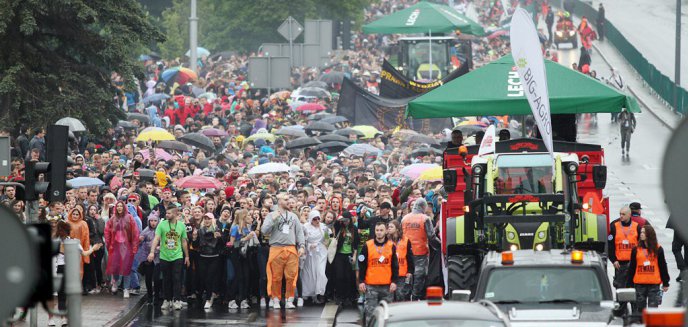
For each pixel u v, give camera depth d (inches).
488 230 1908.2
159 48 7598.4
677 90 5935.0
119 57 3385.8
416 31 6136.8
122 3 3412.9
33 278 727.1
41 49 3348.9
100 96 3353.8
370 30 6181.1
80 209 2368.4
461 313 1248.2
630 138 4926.2
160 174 2812.5
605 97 2393.0
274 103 4849.9
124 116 3499.0
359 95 4377.5
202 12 7859.3
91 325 2073.1
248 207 2442.2
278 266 2396.7
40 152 3061.0
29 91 3267.7
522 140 2153.1
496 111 2443.4
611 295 1513.3
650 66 6712.6
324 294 2485.2
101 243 2459.4
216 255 2407.7
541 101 1868.8
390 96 4493.1
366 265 2023.9
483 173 1991.9
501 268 1540.4
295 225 2400.3
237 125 4335.6
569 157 1983.3
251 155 3553.2
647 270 2037.4
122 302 2380.7
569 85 2417.6
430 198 2625.5
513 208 1924.2
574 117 2496.3
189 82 5492.1
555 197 1902.1
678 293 2508.6
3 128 3174.2
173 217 2375.7
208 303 2407.7
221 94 5118.1
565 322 1437.0
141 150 3444.9
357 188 2972.4
